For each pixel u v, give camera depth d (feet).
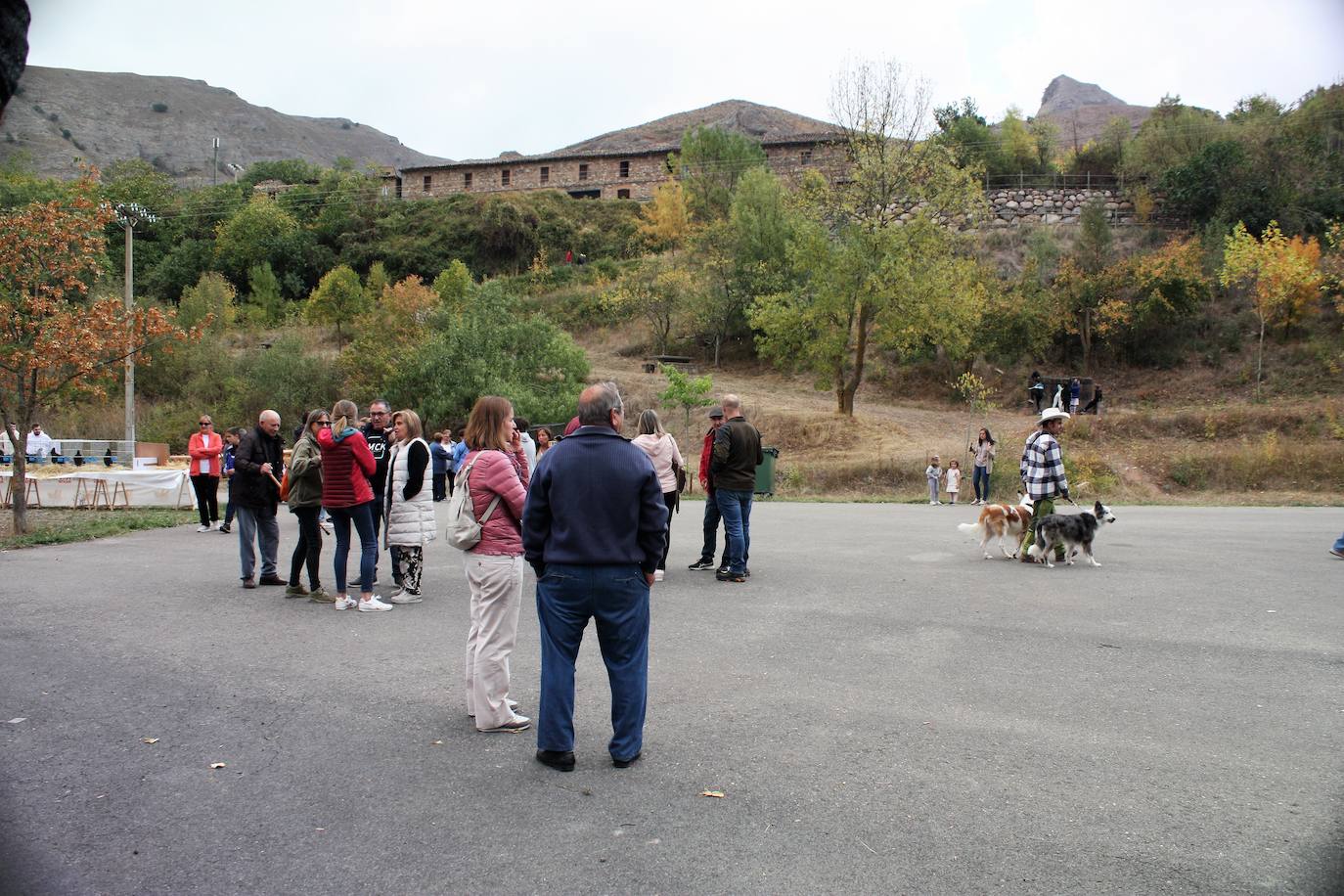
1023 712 17.42
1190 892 10.69
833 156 216.33
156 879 11.03
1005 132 195.21
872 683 19.39
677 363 146.51
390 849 11.86
